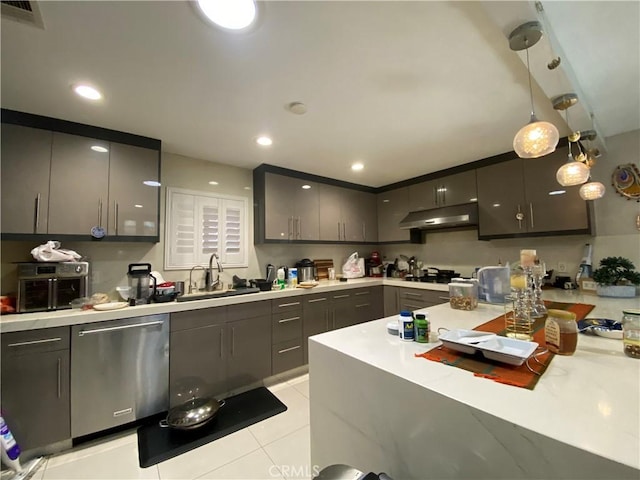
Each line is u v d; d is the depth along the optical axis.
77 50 1.28
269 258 3.24
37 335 1.65
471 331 1.15
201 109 1.83
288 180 3.14
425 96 1.73
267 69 1.45
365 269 4.12
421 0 1.07
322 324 2.97
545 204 2.49
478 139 2.39
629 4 1.11
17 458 1.51
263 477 1.51
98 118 1.93
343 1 1.06
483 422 0.67
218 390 2.28
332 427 1.13
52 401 1.68
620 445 0.53
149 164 2.25
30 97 1.66
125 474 1.53
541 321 1.44
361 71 1.48
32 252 1.80
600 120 2.12
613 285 2.14
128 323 1.91
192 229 2.72
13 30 1.15
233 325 2.38
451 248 3.51
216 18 1.13
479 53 1.36
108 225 2.06
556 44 1.28
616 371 0.86
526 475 0.60
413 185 3.56
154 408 1.99
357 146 2.51
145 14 1.10
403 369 0.91
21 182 1.80
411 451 0.83
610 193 2.39
